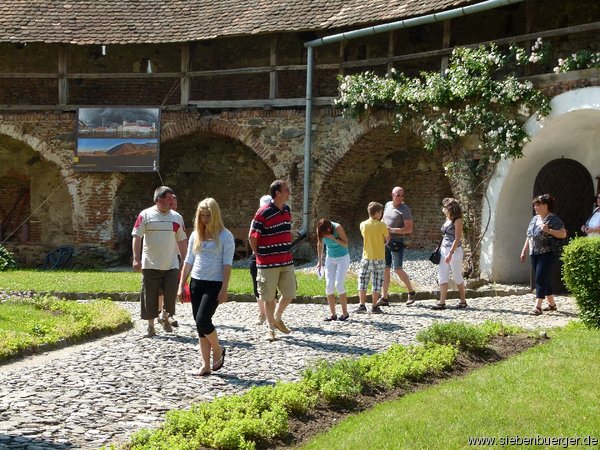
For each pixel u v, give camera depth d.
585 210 16.52
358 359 8.94
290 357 9.59
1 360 9.53
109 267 22.69
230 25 21.62
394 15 18.94
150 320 11.00
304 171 20.86
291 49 23.42
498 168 16.89
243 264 21.83
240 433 6.43
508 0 16.45
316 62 22.80
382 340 10.66
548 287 13.06
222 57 24.20
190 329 11.70
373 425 6.68
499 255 17.08
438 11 18.12
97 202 22.86
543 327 11.47
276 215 10.64
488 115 16.86
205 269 8.78
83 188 22.91
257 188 23.89
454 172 17.72
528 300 14.61
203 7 22.75
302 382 7.87
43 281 17.09
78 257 22.86
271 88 21.36
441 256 13.51
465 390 7.64
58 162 22.97
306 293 15.05
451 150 17.86
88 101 24.86
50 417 6.98
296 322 12.21
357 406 7.58
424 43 21.28
